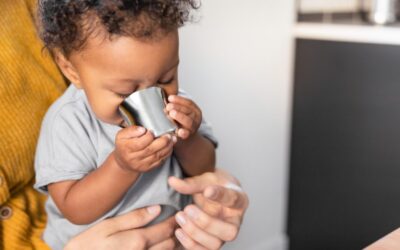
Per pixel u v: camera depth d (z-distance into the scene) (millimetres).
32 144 863
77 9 650
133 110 664
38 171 810
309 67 1948
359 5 2172
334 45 1837
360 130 1817
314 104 1963
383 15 1930
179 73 1601
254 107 1911
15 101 854
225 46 1743
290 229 2180
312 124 1988
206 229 830
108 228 794
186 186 805
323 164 1982
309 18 2035
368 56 1733
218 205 868
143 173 822
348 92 1827
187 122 684
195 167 879
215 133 1777
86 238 786
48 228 843
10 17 904
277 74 1972
